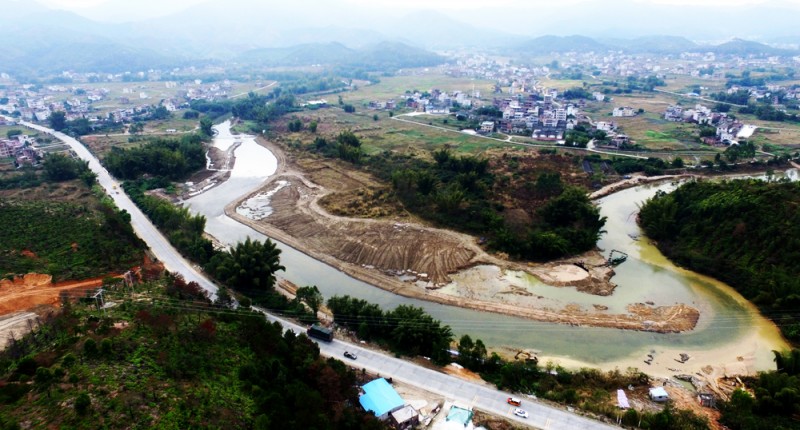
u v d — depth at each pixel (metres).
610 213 162.38
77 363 65.94
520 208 155.00
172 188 189.25
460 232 144.00
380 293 115.75
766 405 72.12
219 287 109.12
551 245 128.62
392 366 84.50
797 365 79.81
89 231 120.75
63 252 111.25
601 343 95.94
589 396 78.38
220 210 171.50
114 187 185.12
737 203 126.94
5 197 159.62
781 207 119.75
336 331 94.94
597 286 116.38
